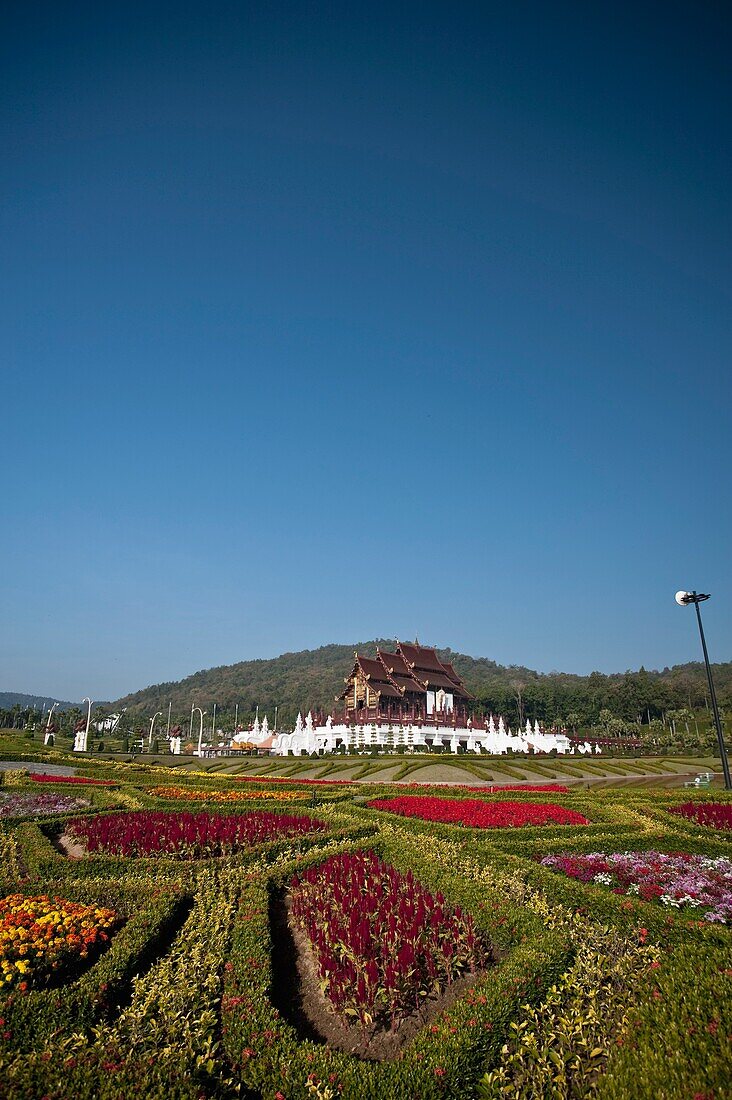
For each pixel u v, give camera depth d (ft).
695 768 239.30
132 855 65.57
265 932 39.73
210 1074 25.57
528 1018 29.53
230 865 58.39
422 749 260.83
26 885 48.88
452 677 334.03
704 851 64.95
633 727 453.17
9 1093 22.86
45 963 35.14
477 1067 26.35
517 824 79.82
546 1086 25.64
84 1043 27.02
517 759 233.55
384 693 289.12
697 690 496.64
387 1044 31.86
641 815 86.79
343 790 127.03
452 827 76.48
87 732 311.27
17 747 252.83
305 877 56.18
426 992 34.94
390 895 48.06
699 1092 21.80
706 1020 25.34
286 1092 24.95
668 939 37.76
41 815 84.89
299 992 37.60
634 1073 23.62
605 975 32.73
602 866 56.75
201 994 31.71
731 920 44.19
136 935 38.52
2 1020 28.58
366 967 35.58
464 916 43.27
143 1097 23.13
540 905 44.47
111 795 109.50
